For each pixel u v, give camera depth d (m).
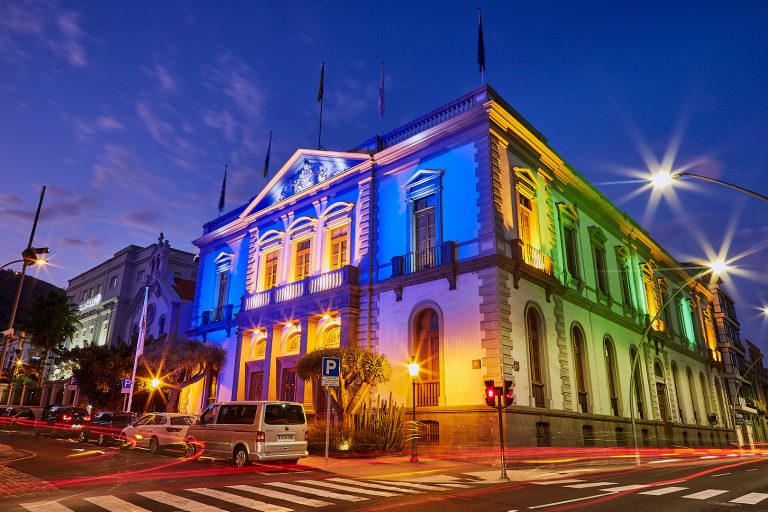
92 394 35.59
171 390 29.73
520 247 20.97
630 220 33.53
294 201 29.52
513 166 22.52
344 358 19.72
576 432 21.66
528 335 20.58
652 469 17.47
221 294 34.03
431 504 9.01
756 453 36.50
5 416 37.50
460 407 19.06
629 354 29.36
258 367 28.62
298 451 14.67
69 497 9.30
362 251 24.66
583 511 8.24
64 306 51.47
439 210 22.17
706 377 42.94
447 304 20.67
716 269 23.31
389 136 26.16
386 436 19.09
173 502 8.88
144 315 34.62
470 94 22.77
